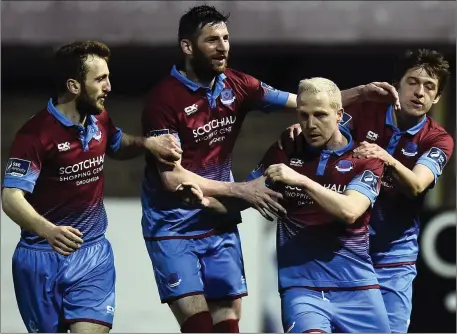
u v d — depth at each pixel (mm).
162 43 41312
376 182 23984
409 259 27000
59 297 25062
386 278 26859
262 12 41312
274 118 42750
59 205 24828
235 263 26500
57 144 24312
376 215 26406
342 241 24031
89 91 24312
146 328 35344
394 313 26922
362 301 24094
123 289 35406
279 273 24375
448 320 35281
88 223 25109
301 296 23953
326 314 23953
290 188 24125
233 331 26547
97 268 25109
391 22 41312
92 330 24766
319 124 23594
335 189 24078
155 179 25922
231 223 26469
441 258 35375
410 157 26125
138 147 25375
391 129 26109
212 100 25328
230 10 41312
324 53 42438
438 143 26047
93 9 41562
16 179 24078
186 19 25047
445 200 41219
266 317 34781
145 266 35469
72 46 24312
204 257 26234
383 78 42938
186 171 25031
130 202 35594
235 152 42750
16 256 25312
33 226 23719
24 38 41344
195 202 24922
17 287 25484
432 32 41281
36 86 43031
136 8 41500
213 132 25516
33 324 25406
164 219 25969
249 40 41156
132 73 43094
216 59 24922
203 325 25531
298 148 24422
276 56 42875
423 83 25656
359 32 41281
